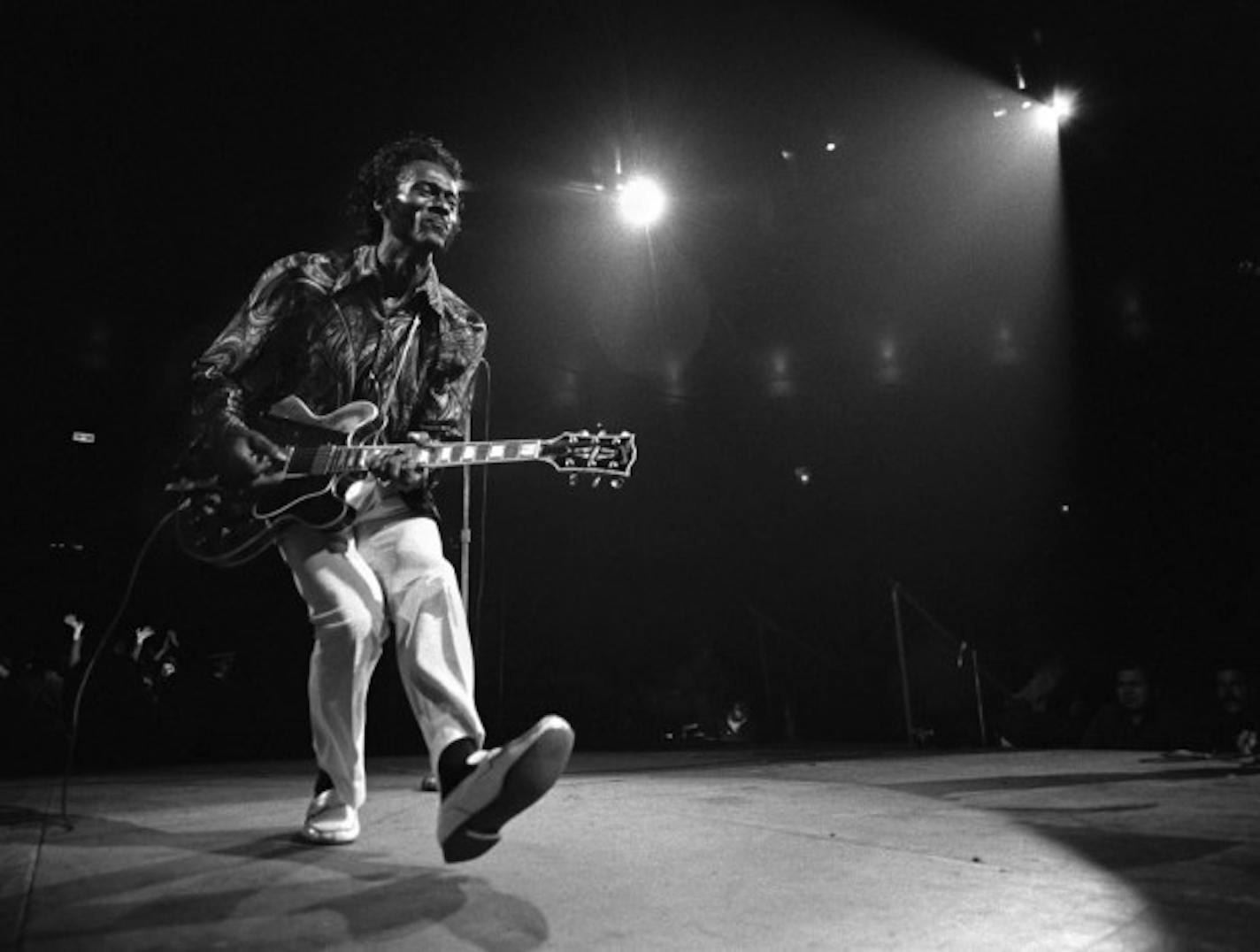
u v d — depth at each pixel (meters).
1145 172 10.39
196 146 10.16
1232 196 9.80
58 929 1.61
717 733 10.39
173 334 11.11
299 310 2.42
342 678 2.25
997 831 2.44
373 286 2.50
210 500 2.35
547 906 1.75
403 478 2.35
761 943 1.54
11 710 6.99
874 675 11.24
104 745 7.63
